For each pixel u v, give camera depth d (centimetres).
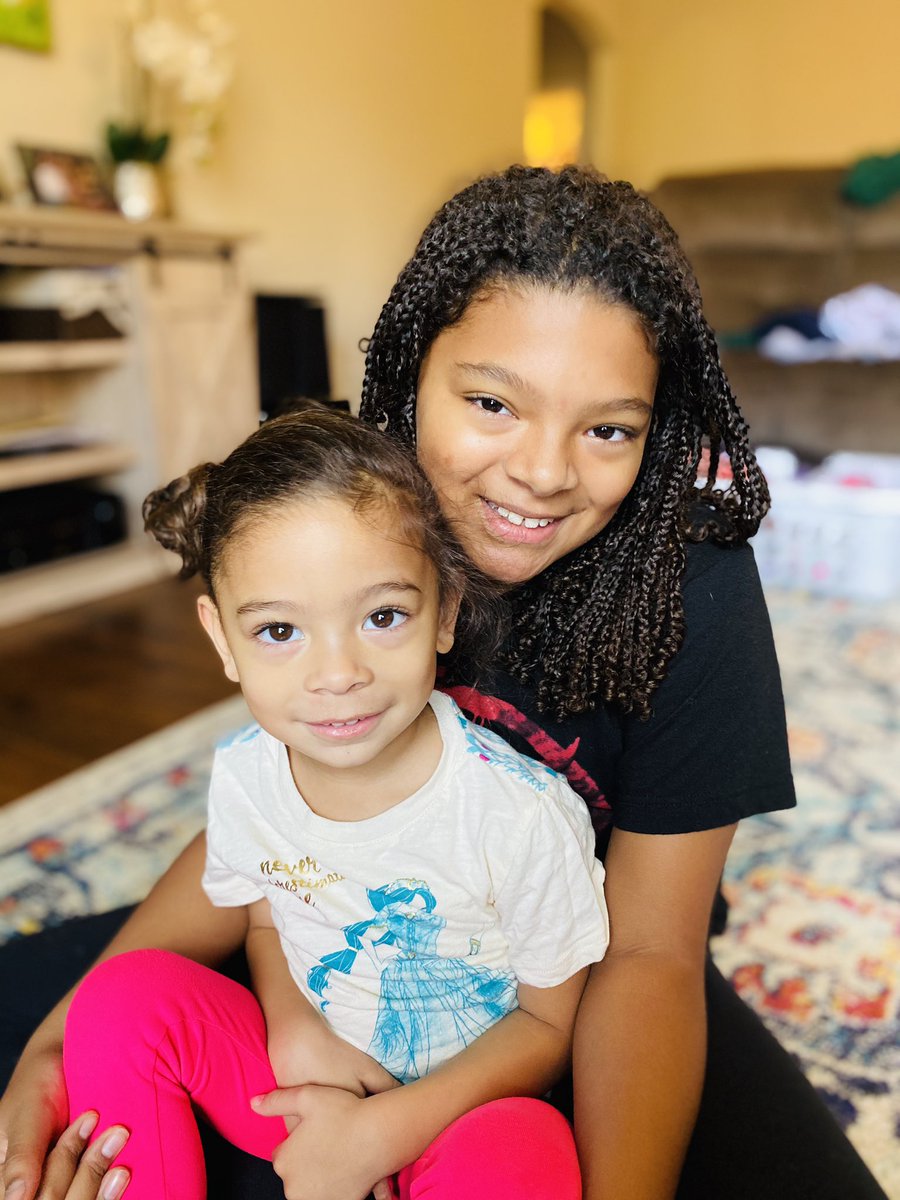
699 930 73
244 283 347
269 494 64
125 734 215
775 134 553
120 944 84
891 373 334
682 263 66
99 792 190
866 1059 127
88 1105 68
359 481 65
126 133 321
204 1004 72
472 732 73
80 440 316
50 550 305
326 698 64
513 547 70
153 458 326
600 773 79
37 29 302
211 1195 73
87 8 318
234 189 387
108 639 272
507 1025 71
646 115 592
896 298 349
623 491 68
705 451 90
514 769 71
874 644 269
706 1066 81
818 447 344
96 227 289
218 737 213
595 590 75
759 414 352
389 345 72
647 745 74
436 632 68
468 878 70
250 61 383
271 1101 69
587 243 61
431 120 484
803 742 215
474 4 496
